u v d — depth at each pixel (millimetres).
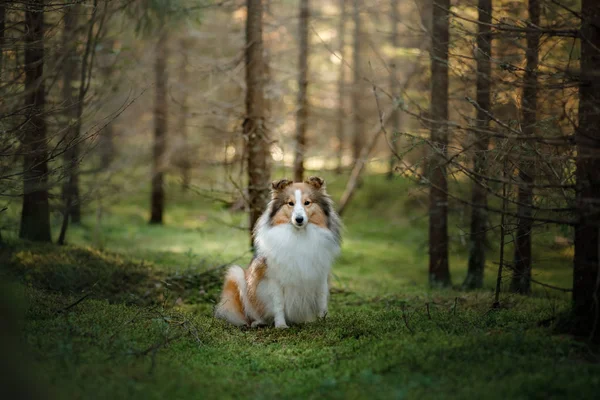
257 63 9938
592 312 4980
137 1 9711
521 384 3939
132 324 5824
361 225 20297
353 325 6312
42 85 8164
